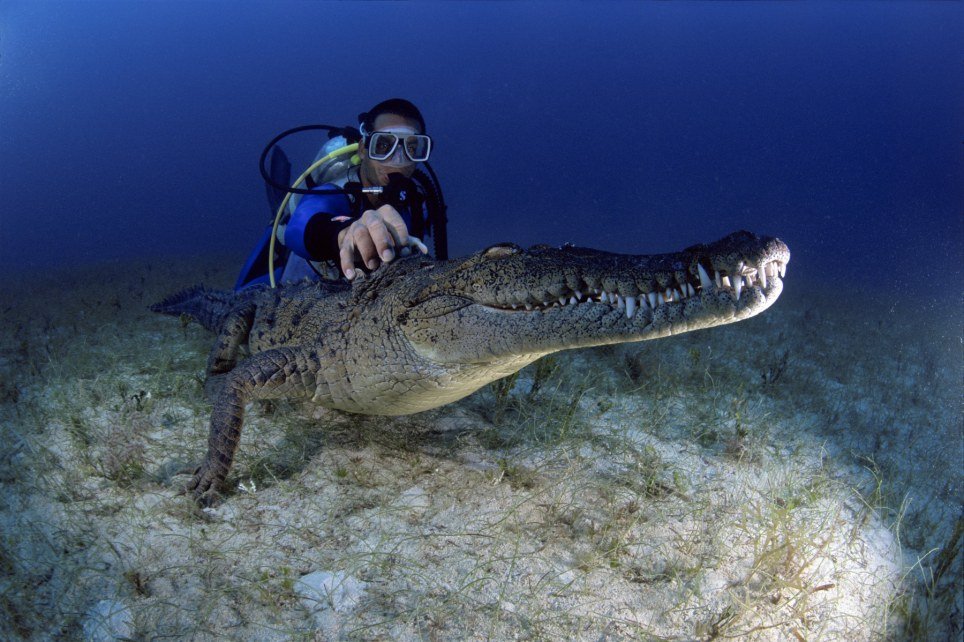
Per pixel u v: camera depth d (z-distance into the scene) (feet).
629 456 12.15
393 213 12.17
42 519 9.57
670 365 17.60
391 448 11.98
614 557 9.02
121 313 23.27
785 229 164.35
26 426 12.48
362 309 11.02
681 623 7.99
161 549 8.93
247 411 13.47
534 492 10.68
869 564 9.44
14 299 28.89
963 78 146.10
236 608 7.86
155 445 11.88
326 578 8.38
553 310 8.93
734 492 11.03
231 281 33.47
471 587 8.36
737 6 278.05
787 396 16.26
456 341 9.79
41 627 7.45
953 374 19.81
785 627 8.02
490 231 113.29
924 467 13.03
